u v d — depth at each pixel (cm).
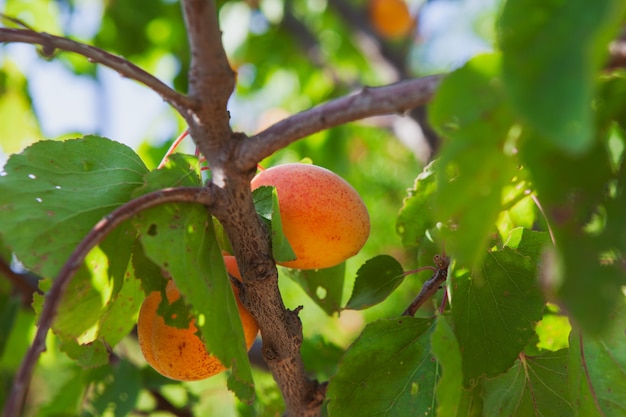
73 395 78
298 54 139
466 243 44
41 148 52
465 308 55
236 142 51
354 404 55
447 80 44
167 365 55
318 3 135
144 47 126
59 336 52
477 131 44
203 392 81
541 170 46
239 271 54
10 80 107
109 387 75
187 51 126
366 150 136
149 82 49
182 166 52
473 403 57
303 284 63
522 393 57
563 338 62
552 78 40
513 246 56
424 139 101
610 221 46
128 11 121
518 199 54
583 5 41
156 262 49
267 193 54
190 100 50
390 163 132
